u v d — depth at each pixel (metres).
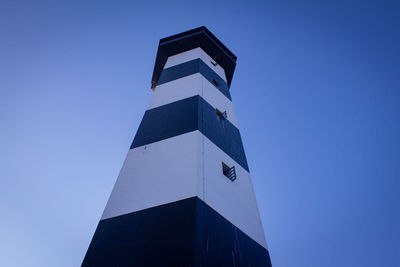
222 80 22.27
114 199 10.51
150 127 14.16
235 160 13.82
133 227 9.18
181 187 10.09
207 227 8.92
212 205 9.93
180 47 25.25
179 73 20.02
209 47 25.58
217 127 14.85
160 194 10.08
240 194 12.02
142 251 8.32
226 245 9.05
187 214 8.97
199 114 14.12
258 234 11.09
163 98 16.73
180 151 11.87
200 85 17.44
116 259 8.35
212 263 8.04
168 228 8.72
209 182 10.77
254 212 11.96
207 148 12.41
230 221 10.16
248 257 9.57
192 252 7.77
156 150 12.37
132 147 13.08
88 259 8.58
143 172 11.36
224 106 18.03
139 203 10.00
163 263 7.80
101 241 9.05
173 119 14.23
